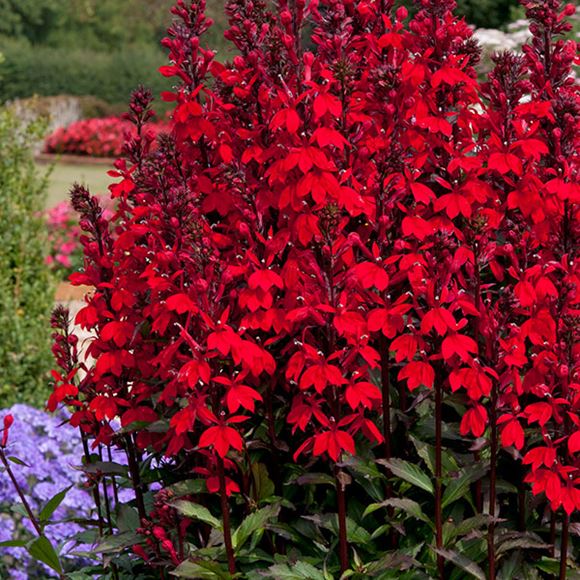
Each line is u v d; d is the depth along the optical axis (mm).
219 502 2650
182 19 2531
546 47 2516
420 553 2525
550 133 2359
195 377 2176
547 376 2307
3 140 7766
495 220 2385
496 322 2217
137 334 2488
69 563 4203
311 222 2270
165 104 24391
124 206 2637
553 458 2203
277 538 2639
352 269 2236
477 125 2430
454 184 2336
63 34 37344
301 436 2580
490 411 2314
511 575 2441
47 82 28516
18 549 4117
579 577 2441
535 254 2379
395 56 2459
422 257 2275
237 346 2189
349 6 2588
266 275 2260
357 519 2564
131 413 2543
